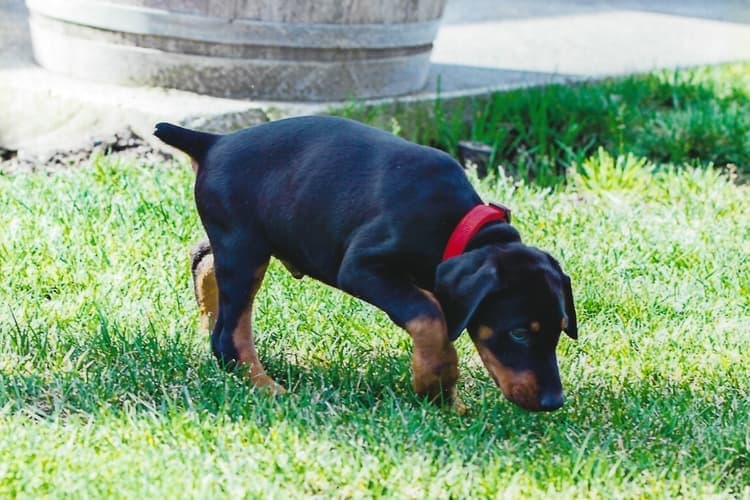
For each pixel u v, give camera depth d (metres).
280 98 10.89
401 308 5.76
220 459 5.34
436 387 5.91
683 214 9.79
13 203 8.88
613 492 5.30
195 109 10.34
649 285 8.32
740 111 12.69
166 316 7.30
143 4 10.48
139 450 5.39
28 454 5.24
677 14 19.61
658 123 12.32
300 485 5.24
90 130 10.44
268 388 6.35
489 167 10.85
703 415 6.46
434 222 5.80
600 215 9.63
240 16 10.50
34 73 11.07
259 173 6.31
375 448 5.48
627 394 6.66
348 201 5.98
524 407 5.59
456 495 5.19
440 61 13.86
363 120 11.01
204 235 8.53
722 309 8.02
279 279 7.91
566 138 11.63
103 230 8.50
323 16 10.68
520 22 17.36
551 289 5.60
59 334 6.95
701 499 5.39
